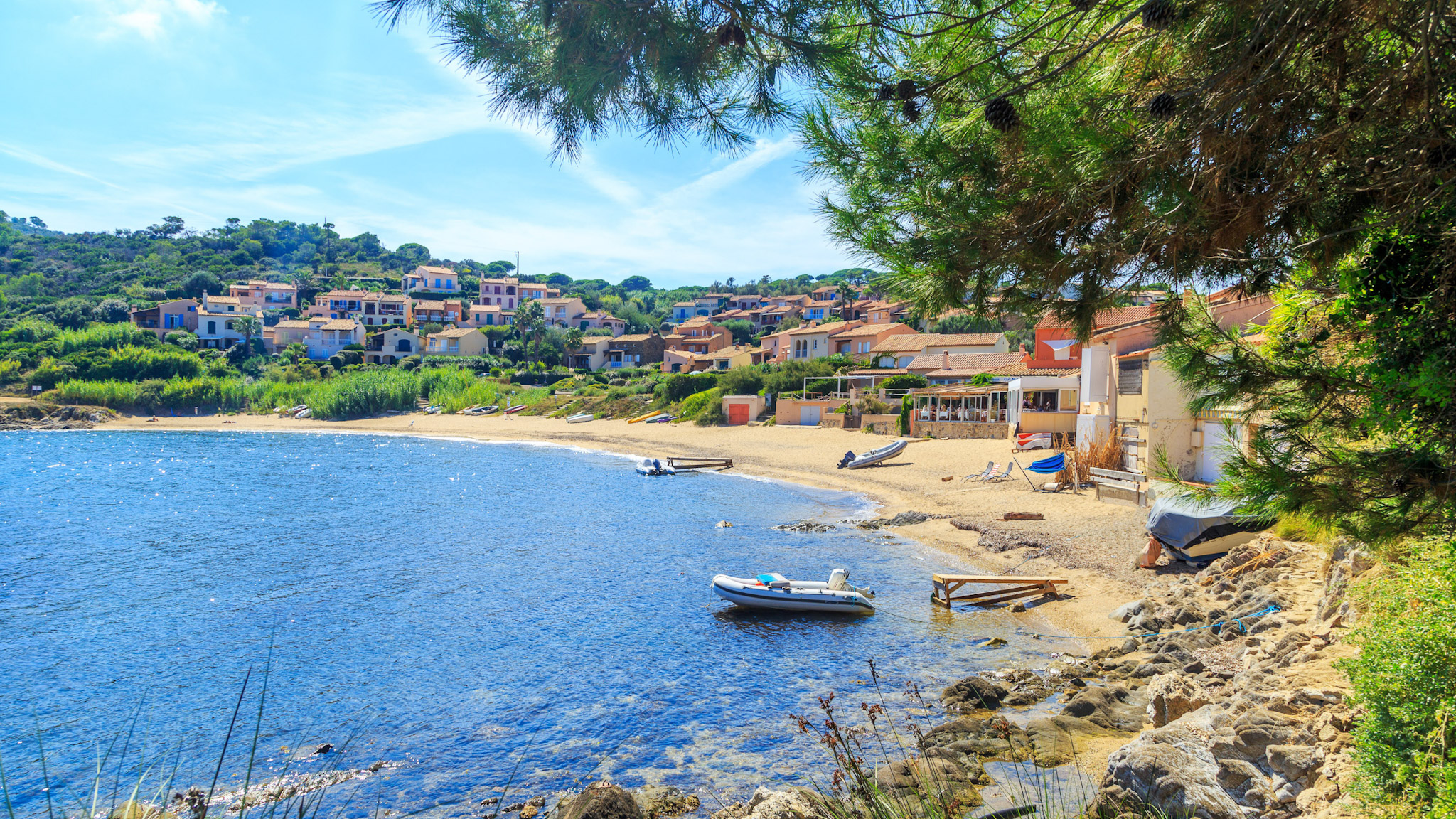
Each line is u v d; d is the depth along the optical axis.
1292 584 13.88
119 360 100.94
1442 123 3.78
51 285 140.12
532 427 84.62
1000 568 22.19
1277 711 7.97
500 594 21.16
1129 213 4.28
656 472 49.44
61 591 21.97
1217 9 3.80
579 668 15.44
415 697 14.16
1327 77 3.99
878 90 4.43
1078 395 43.06
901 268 4.67
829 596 18.36
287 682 15.01
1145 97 4.24
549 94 4.19
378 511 36.00
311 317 132.12
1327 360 4.35
